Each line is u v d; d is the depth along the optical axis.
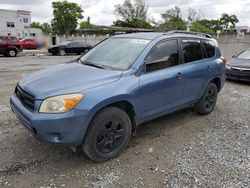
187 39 4.39
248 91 7.50
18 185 2.74
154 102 3.69
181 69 4.11
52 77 3.24
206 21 49.56
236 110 5.53
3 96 6.13
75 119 2.79
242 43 14.80
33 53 22.17
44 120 2.72
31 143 3.67
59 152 3.44
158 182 2.85
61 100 2.76
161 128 4.38
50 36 29.27
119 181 2.85
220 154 3.50
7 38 17.92
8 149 3.48
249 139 4.02
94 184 2.79
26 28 48.88
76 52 21.59
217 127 4.50
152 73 3.62
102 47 4.26
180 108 4.30
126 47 3.89
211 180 2.90
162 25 47.12
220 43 15.90
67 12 53.09
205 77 4.68
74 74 3.30
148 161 3.29
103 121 3.07
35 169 3.04
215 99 5.23
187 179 2.92
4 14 47.97
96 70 3.43
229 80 9.12
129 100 3.26
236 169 3.13
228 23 53.28
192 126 4.51
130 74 3.38
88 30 49.47
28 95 2.98
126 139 3.40
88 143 3.02
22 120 3.04
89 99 2.87
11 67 11.59
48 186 2.73
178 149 3.63
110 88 3.07
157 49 3.77
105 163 3.22
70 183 2.79
